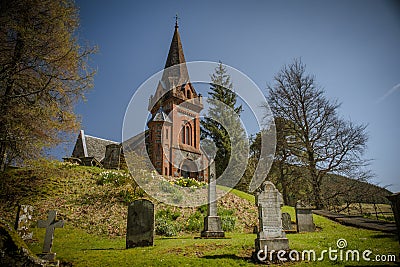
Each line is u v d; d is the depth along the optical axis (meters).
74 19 17.23
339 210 26.03
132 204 10.05
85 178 20.58
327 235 11.18
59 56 15.91
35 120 15.00
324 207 24.61
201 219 15.48
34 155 15.25
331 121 26.30
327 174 25.84
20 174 18.38
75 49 16.22
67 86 16.67
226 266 6.53
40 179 18.27
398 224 5.89
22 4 14.73
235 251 7.97
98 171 22.92
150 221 9.80
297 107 28.45
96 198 16.95
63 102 16.80
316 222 16.31
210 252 8.00
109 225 13.79
